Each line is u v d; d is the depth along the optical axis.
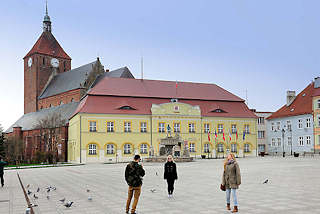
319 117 82.50
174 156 64.38
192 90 91.31
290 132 92.00
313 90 89.94
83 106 76.38
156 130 80.25
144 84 88.12
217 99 89.69
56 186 27.64
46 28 141.75
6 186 28.92
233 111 88.94
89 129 75.25
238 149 87.44
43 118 110.38
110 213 16.19
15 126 116.81
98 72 113.69
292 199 18.75
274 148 98.06
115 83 84.88
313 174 32.44
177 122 82.12
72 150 83.69
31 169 56.78
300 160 59.94
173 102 82.19
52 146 95.19
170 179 20.34
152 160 64.69
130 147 77.94
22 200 20.91
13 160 99.75
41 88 134.75
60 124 93.69
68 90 115.12
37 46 136.62
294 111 91.38
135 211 16.41
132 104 80.69
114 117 77.31
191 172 38.31
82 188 25.84
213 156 84.75
